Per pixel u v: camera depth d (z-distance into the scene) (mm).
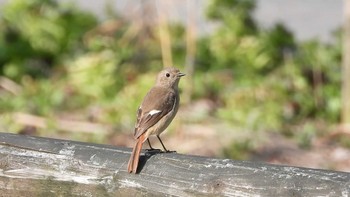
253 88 15125
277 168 6234
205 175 6445
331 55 15883
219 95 15273
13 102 15242
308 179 6074
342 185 5949
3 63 16938
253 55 16156
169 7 16797
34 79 16484
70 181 6949
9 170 7145
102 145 7031
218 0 16906
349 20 13969
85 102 15344
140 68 16359
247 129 13938
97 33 17547
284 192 6117
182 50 16609
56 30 17500
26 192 7137
